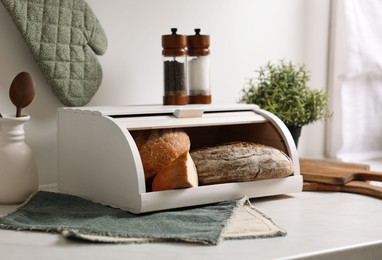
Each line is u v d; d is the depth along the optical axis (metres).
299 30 1.80
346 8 1.79
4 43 1.28
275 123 1.28
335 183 1.33
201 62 1.36
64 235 0.90
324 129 1.89
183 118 1.18
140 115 1.17
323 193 1.31
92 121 1.14
